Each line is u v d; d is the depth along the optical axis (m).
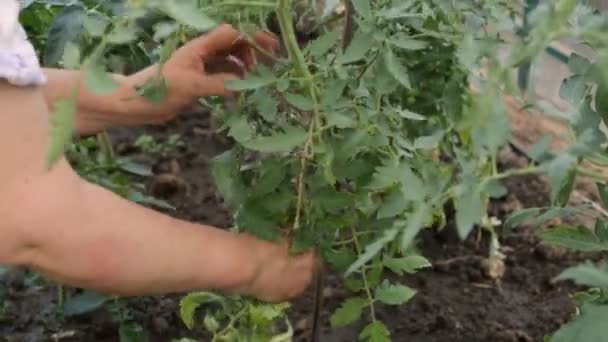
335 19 1.26
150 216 0.97
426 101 1.26
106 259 0.94
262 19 1.06
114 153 2.01
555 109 0.85
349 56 0.99
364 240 1.09
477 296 1.62
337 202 1.02
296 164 1.04
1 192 0.89
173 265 0.97
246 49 1.18
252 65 1.18
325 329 1.53
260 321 1.10
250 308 1.10
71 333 1.59
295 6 1.36
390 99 1.22
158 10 0.87
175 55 1.17
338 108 0.98
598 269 0.81
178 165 2.06
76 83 0.73
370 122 1.02
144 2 0.76
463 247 1.74
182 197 1.94
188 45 1.18
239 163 1.11
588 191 1.73
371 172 1.02
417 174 1.00
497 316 1.58
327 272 1.65
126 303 1.56
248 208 1.03
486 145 0.72
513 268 1.68
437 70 1.24
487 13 1.12
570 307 1.58
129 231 0.95
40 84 0.92
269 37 1.16
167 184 1.95
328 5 1.16
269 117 1.01
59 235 0.91
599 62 0.71
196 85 1.18
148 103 1.20
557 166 0.75
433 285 1.65
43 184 0.91
